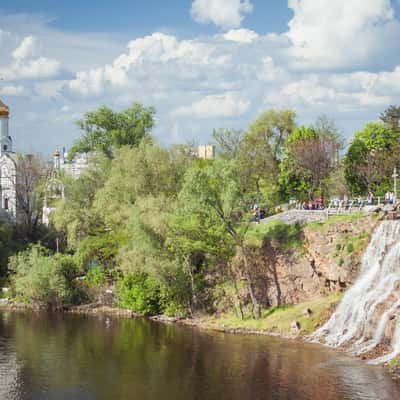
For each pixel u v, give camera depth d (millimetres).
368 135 123688
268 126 125625
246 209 86000
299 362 65562
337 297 80125
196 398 56375
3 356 71750
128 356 71062
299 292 85500
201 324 87750
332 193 134625
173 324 89250
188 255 92625
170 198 100875
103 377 63156
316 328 77625
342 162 125625
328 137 122500
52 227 134875
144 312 96250
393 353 64812
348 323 74062
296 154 116438
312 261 85250
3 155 162875
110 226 108062
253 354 69688
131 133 143500
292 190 122250
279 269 87375
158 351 73062
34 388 60062
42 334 83938
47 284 104625
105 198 106812
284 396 55719
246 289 89062
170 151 111000
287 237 88500
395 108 132500
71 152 145125
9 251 123812
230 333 81375
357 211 87125
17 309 105438
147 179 106625
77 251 109250
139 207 96688
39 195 138375
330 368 62844
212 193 84125
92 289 107062
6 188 154875
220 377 61844
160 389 59156
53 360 69875
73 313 101250
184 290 92562
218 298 91000
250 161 122312
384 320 67938
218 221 86312
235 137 123562
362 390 56094
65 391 59125
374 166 115688
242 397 56125
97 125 144125
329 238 84312
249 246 90062
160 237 92562
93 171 121812
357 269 80000
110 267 107938
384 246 76688
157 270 90875
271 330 80750
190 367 65812
